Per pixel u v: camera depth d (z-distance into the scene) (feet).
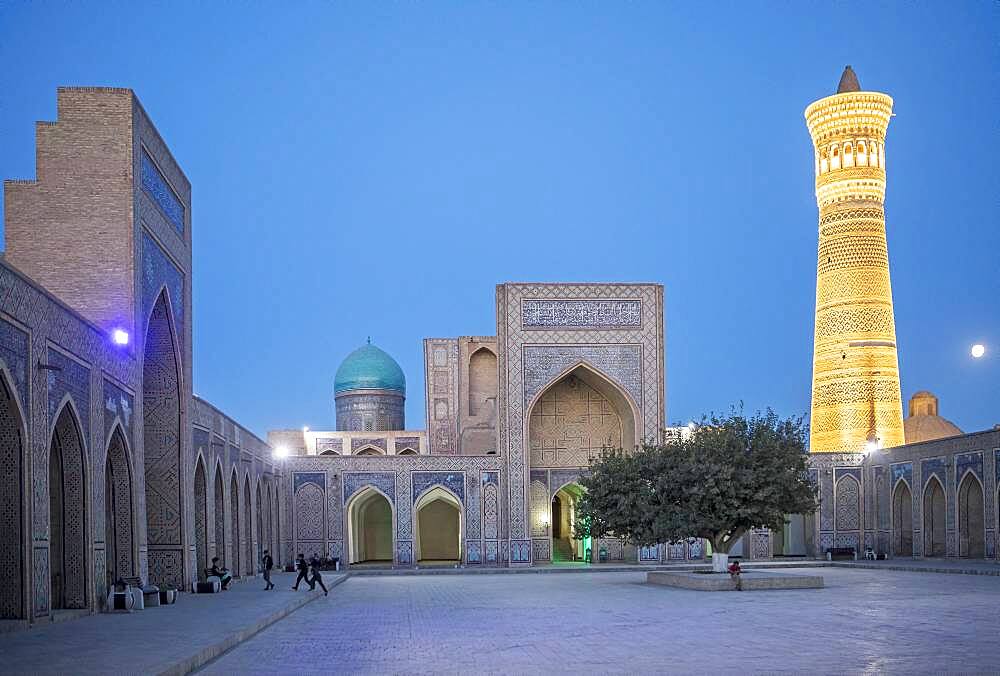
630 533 61.82
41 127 44.06
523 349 81.56
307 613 42.32
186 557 50.52
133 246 43.96
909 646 28.30
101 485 40.14
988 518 69.72
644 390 81.71
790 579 52.90
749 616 37.81
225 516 59.21
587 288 82.33
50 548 36.63
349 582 66.18
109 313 43.55
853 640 29.81
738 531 61.05
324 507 80.84
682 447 61.77
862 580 58.44
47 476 34.42
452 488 80.79
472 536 80.28
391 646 30.09
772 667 24.71
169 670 23.45
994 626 33.17
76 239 43.73
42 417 33.76
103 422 40.42
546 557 82.38
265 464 73.31
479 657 27.32
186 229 54.85
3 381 30.78
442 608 43.75
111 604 39.86
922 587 51.72
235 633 31.22
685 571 60.39
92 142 44.11
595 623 36.04
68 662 24.67
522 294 82.02
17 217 43.78
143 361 49.26
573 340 81.76
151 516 50.62
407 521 80.64
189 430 51.78
